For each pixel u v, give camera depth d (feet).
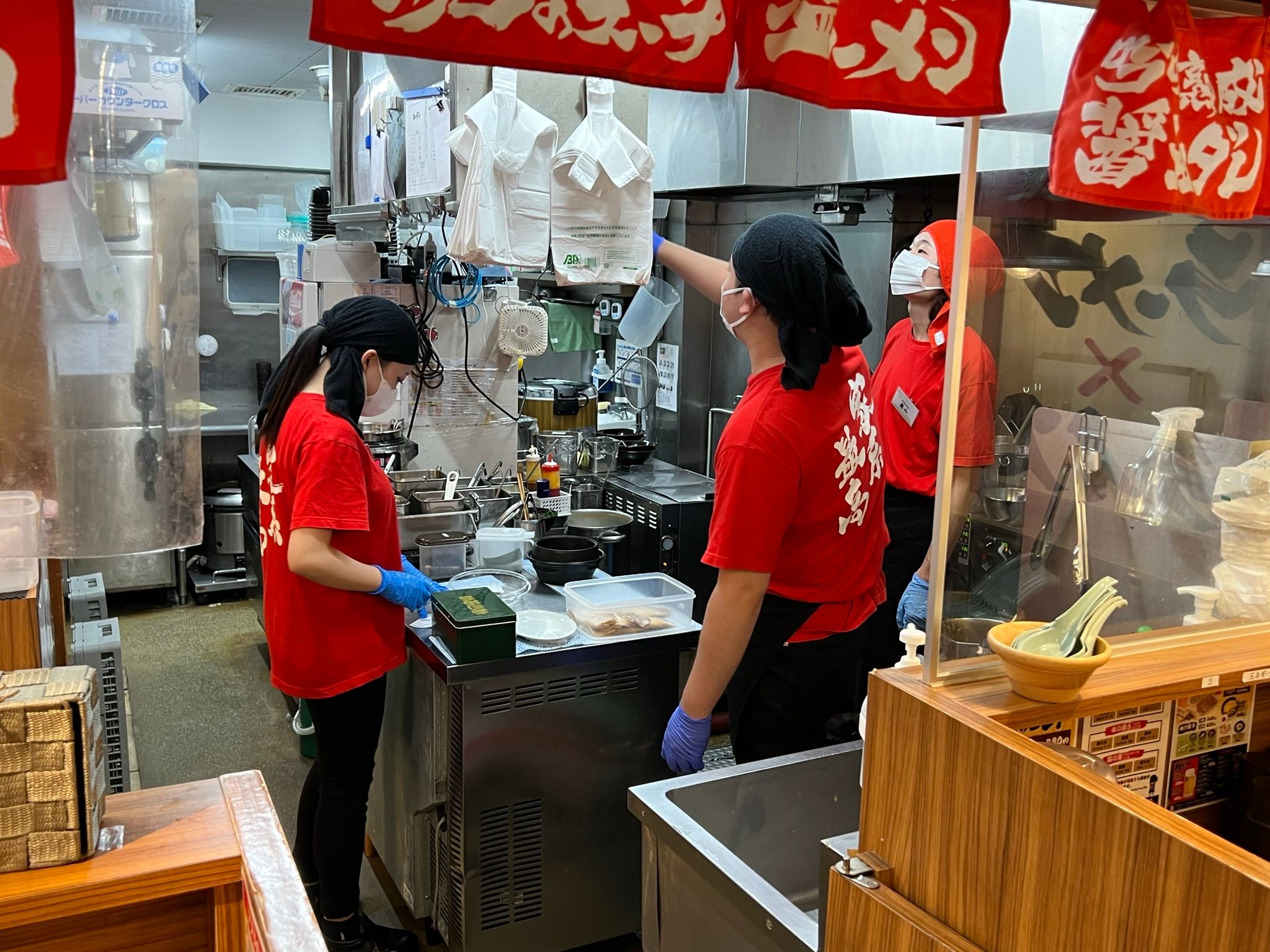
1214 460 4.55
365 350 7.33
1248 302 4.48
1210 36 3.93
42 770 3.04
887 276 11.31
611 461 13.21
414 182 9.20
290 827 10.03
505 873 7.87
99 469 4.19
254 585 15.35
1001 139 3.78
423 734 8.20
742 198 13.43
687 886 4.75
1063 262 4.00
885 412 10.20
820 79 3.45
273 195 18.89
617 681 8.07
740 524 6.17
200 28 13.89
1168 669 4.23
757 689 6.82
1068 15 4.91
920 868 3.69
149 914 3.27
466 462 12.16
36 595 4.70
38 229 3.92
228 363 18.76
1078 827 3.08
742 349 13.87
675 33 3.18
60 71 2.80
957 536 3.88
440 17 2.92
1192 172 3.95
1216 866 2.68
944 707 3.62
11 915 2.96
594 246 8.26
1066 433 4.16
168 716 12.60
